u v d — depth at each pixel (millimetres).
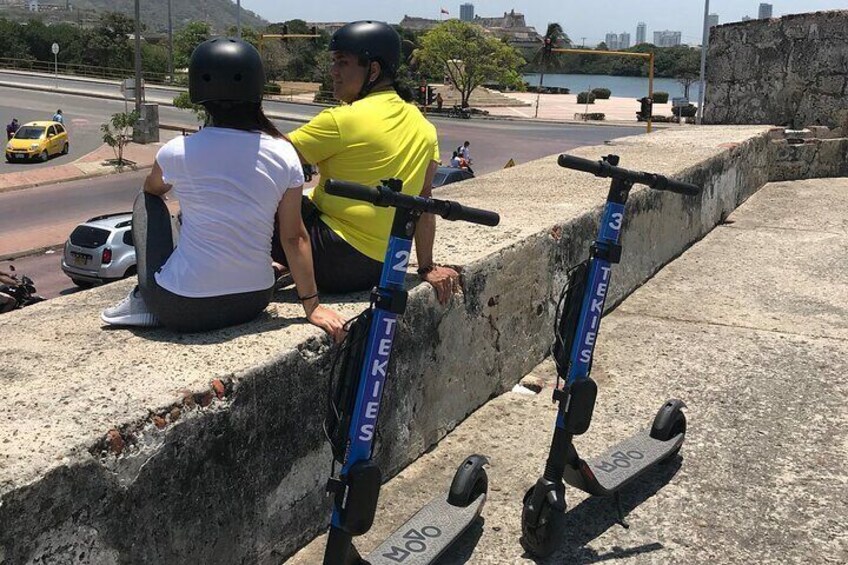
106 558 1947
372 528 2912
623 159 7285
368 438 2145
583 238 4852
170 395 2154
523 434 3641
